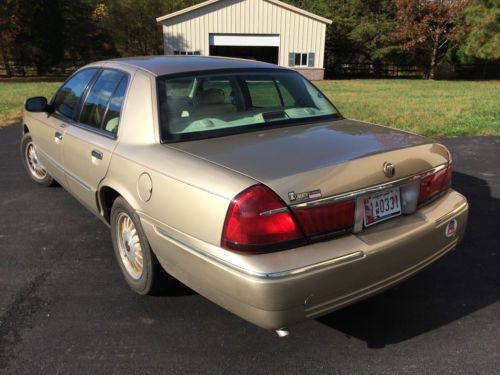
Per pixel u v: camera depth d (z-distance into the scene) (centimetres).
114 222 341
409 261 270
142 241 301
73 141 388
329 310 243
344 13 4178
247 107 346
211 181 245
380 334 291
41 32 3828
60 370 258
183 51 3183
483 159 720
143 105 320
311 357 270
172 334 291
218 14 3141
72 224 463
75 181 400
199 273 251
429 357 269
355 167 253
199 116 319
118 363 265
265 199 227
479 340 284
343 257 237
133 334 291
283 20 3175
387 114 1248
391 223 270
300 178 236
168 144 296
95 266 378
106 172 333
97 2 4734
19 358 268
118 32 4303
